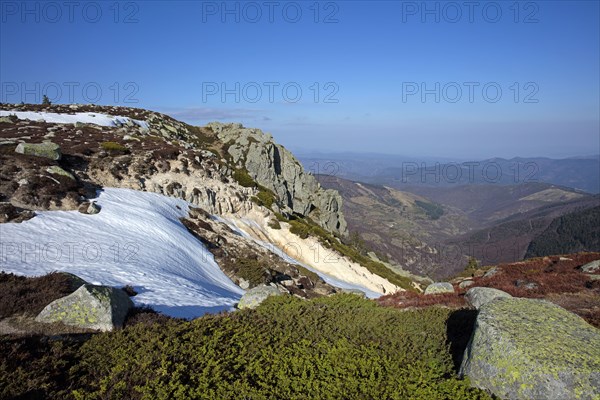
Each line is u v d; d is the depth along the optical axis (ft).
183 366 34.94
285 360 38.47
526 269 107.76
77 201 117.29
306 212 295.48
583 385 27.35
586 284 80.59
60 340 40.14
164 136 255.29
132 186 149.79
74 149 156.66
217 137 330.34
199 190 168.14
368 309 61.31
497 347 31.78
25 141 156.56
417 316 57.82
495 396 30.45
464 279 118.52
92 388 31.68
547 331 32.73
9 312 51.11
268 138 316.40
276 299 62.75
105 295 52.47
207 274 115.34
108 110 304.30
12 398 28.63
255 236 172.55
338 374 36.40
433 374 35.81
